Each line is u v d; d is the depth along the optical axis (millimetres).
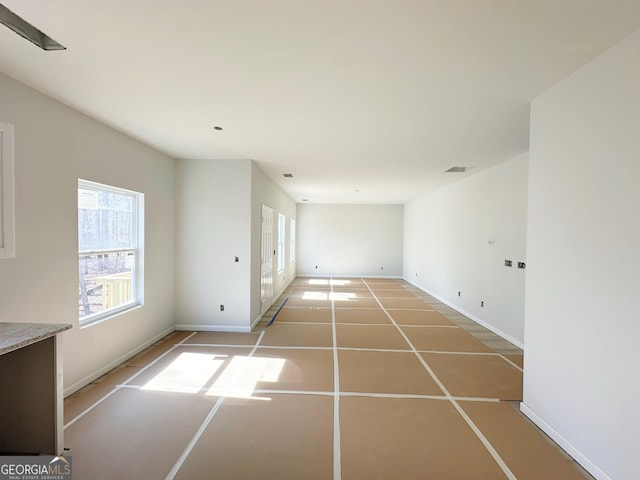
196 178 4992
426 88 2486
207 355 4051
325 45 1930
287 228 9414
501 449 2318
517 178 4562
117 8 1606
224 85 2467
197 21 1709
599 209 2014
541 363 2555
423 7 1587
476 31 1781
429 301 7562
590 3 1551
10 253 2350
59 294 2834
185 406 2836
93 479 1972
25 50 2000
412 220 10391
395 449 2305
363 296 8117
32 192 2564
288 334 4953
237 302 5039
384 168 5473
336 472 2062
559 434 2352
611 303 1925
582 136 2152
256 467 2098
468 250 6148
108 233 3639
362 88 2498
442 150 4285
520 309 4492
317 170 5711
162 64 2166
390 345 4523
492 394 3145
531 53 1992
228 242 5016
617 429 1880
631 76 1809
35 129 2576
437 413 2793
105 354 3479
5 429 1972
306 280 10789
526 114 2984
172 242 4965
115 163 3559
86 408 2777
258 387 3215
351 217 11680
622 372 1854
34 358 1963
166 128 3488
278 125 3363
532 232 2654
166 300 4816
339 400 2988
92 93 2621
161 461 2143
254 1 1549
